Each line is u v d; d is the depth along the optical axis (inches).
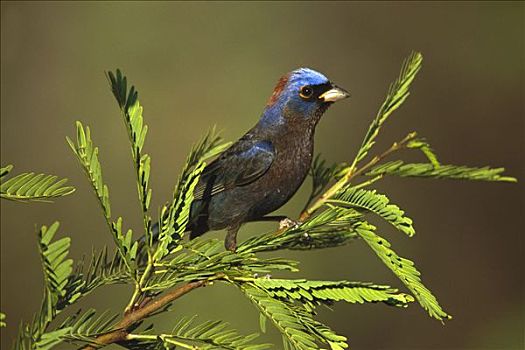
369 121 631.8
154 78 611.5
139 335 108.7
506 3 612.7
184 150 602.9
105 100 604.4
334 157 618.5
